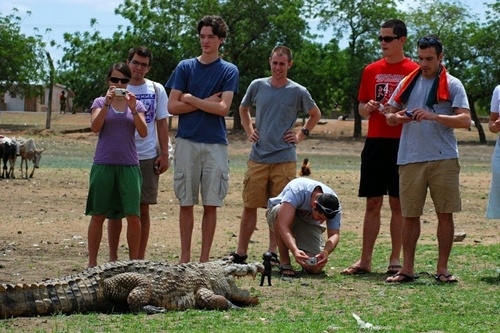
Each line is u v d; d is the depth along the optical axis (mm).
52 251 13641
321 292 10500
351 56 73750
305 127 12945
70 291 8898
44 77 72938
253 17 67938
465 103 11312
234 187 26500
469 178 33406
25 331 8016
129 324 8414
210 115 11922
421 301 9898
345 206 22031
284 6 68312
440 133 11352
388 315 9102
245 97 13102
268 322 8664
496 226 18500
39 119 81438
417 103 11523
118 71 10961
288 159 12727
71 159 39719
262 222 18266
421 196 11398
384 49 12188
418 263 13086
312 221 11883
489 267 12664
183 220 12016
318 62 72375
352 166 41531
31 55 73562
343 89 72938
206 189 11898
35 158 27922
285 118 12734
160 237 15578
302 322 8648
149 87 12070
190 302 9359
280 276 11703
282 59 12641
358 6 73625
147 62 11992
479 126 68688
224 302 9352
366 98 12461
